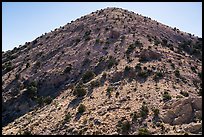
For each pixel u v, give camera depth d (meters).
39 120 82.69
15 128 82.88
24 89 111.44
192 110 67.19
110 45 123.75
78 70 113.19
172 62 106.81
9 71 131.88
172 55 113.19
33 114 92.12
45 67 124.31
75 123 72.38
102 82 94.69
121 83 91.00
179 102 68.56
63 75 112.06
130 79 92.25
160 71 96.69
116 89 87.56
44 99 100.88
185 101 68.38
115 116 70.25
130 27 139.12
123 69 98.75
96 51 122.12
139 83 88.62
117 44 122.75
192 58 120.25
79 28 153.62
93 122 70.06
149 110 69.81
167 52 114.12
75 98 89.38
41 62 130.50
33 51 146.50
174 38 145.50
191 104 68.06
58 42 146.38
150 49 112.12
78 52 126.31
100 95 85.69
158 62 104.12
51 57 132.38
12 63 140.38
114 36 131.62
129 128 63.81
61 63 122.19
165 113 67.06
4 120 98.06
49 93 106.44
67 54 128.38
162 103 72.56
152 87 84.06
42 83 112.62
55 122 77.06
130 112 70.38
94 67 110.06
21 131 77.31
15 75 123.81
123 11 167.00
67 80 110.19
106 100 80.94
